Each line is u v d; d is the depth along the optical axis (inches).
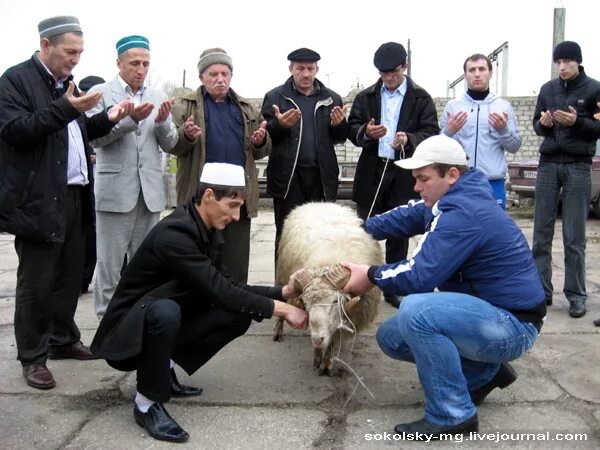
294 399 143.7
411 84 211.8
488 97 209.5
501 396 144.4
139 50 170.6
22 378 155.3
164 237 125.0
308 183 209.6
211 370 161.3
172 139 177.6
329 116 210.4
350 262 152.3
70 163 153.6
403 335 123.7
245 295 128.4
